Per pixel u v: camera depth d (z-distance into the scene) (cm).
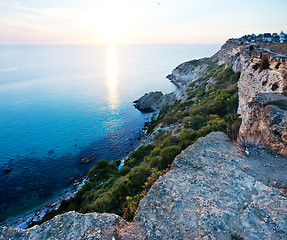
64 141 4809
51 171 3553
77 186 3056
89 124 5947
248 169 812
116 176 2731
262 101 1037
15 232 645
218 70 5816
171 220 630
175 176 863
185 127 3078
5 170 3534
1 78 13762
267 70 1897
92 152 4238
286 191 661
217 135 1190
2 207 2680
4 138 4994
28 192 2992
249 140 973
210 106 3291
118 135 5103
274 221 555
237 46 5422
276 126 866
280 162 802
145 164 2392
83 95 9794
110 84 12650
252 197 665
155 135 3678
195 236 557
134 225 649
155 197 753
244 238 529
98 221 659
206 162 918
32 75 15450
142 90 11012
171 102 7000
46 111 7238
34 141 4825
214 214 613
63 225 652
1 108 7488
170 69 19912
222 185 743
